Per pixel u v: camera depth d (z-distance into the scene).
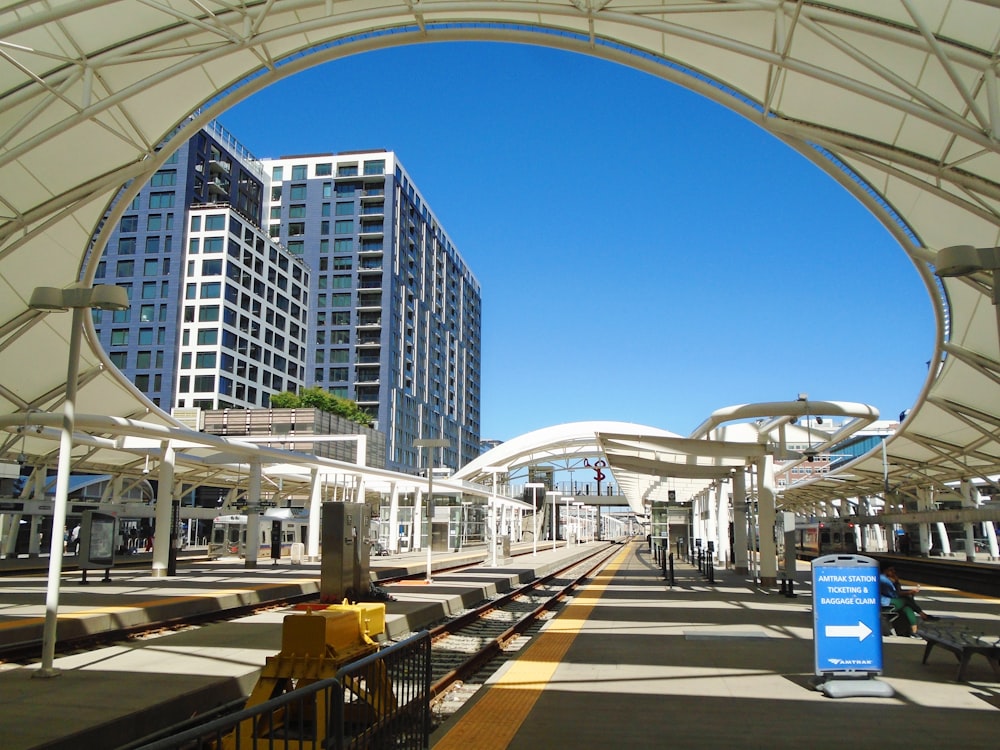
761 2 12.59
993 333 22.83
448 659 13.18
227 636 13.27
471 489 57.81
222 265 81.25
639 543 107.38
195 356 79.81
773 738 6.79
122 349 79.62
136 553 46.12
